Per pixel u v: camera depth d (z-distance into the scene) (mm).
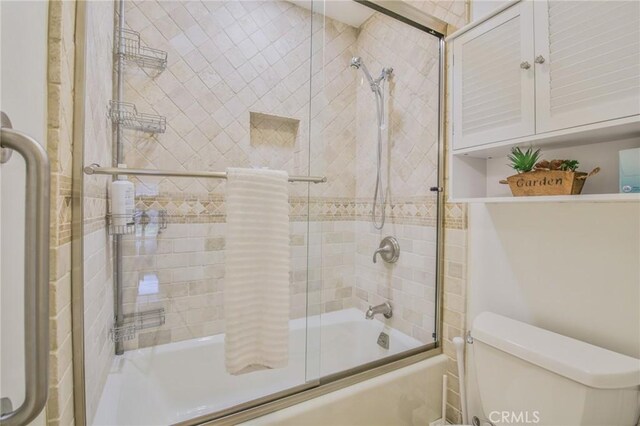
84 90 873
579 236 1054
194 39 1645
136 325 1520
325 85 2047
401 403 1364
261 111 1819
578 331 1051
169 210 1599
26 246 378
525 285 1213
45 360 387
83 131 872
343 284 2137
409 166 1792
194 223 1657
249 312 1095
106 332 1301
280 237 1145
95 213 1104
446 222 1572
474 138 1183
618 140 971
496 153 1243
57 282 731
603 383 808
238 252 1087
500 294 1307
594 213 1018
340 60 2107
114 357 1446
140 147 1534
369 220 2080
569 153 1087
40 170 383
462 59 1231
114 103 1432
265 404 1139
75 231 856
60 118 727
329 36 2066
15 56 524
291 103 1909
